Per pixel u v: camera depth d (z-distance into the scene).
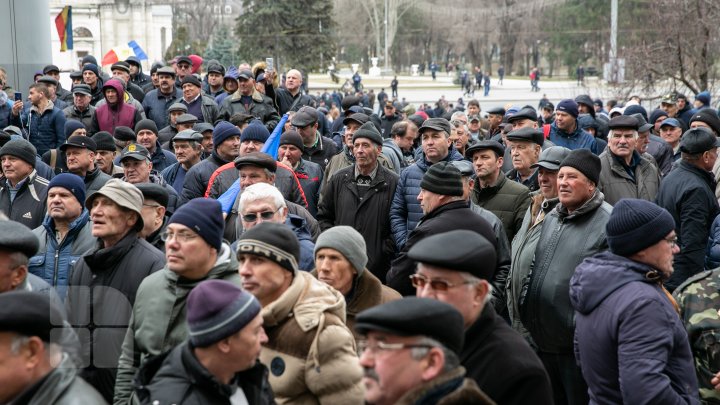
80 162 13.67
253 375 5.99
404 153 18.59
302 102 23.23
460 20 134.00
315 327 6.79
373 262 13.55
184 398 5.71
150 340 7.39
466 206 9.72
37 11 29.30
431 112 41.19
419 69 139.75
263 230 7.08
